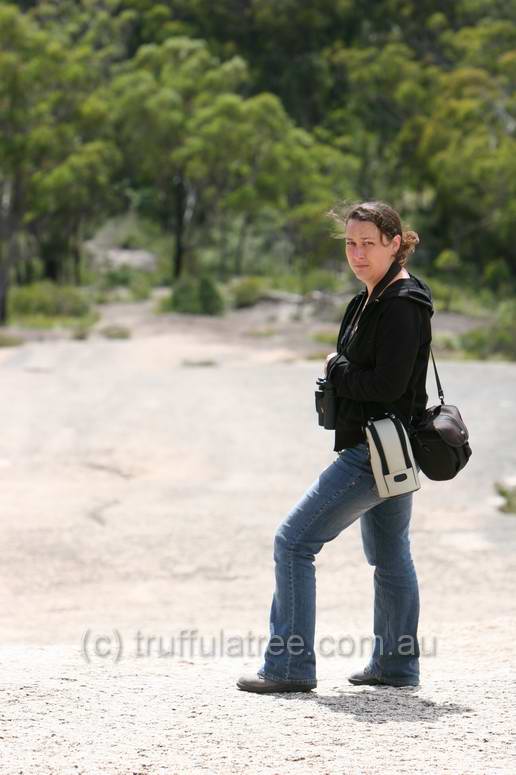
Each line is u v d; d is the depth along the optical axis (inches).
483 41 6333.7
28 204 4020.7
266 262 5561.0
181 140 4975.4
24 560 925.2
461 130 5265.8
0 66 3762.3
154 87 4975.4
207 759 323.9
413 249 388.5
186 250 5260.8
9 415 1593.3
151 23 7529.5
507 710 378.3
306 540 405.7
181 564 924.6
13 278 5295.3
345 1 7529.5
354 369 384.2
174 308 4097.0
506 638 597.6
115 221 6141.7
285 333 3400.6
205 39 7667.3
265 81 7470.5
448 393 1685.5
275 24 7509.8
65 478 1246.9
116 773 311.7
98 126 4092.0
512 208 4790.8
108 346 2824.8
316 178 5128.0
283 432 1480.1
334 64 7313.0
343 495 397.1
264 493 1185.4
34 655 525.3
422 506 1110.4
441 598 788.0
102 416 1582.2
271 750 332.2
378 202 385.7
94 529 1028.5
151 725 359.6
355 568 911.7
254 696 405.1
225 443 1422.2
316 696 406.0
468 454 391.9
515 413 1529.3
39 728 355.6
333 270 4790.8
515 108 5157.5
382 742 339.9
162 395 1740.9
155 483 1227.9
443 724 360.5
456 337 3260.3
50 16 5620.1
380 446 378.0
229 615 775.1
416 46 7637.8
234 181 5059.1
